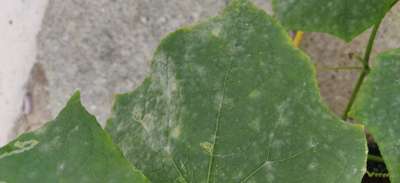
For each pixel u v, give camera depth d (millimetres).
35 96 649
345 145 266
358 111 303
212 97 281
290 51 273
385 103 301
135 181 241
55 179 240
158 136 289
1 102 627
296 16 366
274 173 274
